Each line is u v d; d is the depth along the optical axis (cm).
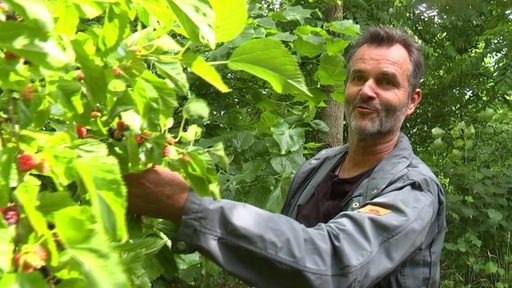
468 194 470
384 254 122
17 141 80
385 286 141
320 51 246
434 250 149
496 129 577
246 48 92
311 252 111
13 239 69
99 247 67
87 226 68
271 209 215
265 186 229
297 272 108
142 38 100
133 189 100
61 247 72
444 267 479
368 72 173
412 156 160
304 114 262
